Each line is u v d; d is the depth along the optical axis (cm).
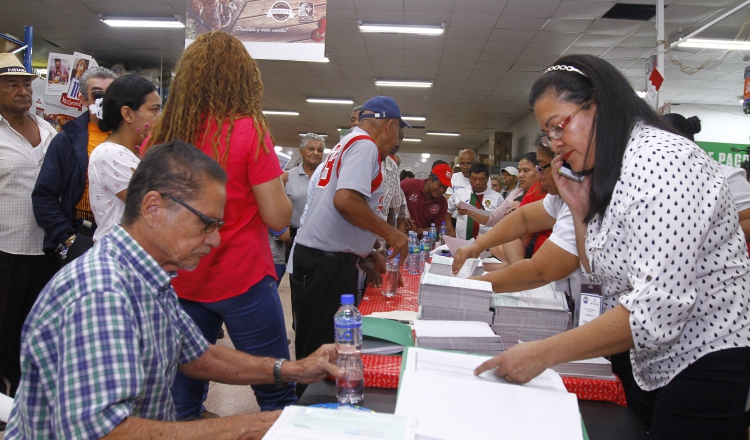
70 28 783
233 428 84
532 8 617
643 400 126
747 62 772
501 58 826
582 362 125
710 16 605
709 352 104
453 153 2291
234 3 306
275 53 307
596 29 675
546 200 188
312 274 211
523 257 252
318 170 271
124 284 85
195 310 151
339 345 125
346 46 796
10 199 242
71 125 229
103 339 77
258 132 148
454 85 1023
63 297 80
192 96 146
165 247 93
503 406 96
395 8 634
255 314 153
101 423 75
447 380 105
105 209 175
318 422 81
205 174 93
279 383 119
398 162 539
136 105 177
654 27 651
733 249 103
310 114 1421
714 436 107
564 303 157
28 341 80
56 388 78
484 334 134
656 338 92
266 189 150
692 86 921
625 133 104
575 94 106
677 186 91
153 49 890
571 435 88
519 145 1405
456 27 693
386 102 218
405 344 137
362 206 198
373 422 82
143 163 93
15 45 315
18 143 247
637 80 893
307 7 306
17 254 245
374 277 239
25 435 83
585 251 129
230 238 146
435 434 85
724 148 454
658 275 91
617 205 102
